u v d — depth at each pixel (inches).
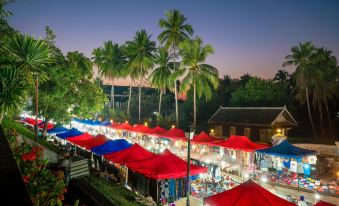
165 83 2063.2
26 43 421.7
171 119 2149.4
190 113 2193.7
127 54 2331.4
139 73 2255.2
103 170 802.8
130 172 658.8
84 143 871.1
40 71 468.1
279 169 824.9
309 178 731.4
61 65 987.9
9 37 462.9
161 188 565.0
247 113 1680.6
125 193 538.9
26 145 386.3
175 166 555.5
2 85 379.9
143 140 1397.6
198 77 1654.8
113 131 1688.0
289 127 1592.0
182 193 597.3
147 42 2251.5
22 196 73.6
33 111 1048.2
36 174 315.3
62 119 1069.1
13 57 418.3
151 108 2470.5
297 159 753.0
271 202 351.9
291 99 1945.1
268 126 1501.0
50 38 964.6
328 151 1081.4
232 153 919.0
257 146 826.2
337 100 1946.4
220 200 376.5
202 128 2058.3
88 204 491.8
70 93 1072.2
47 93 949.8
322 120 1952.5
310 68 1825.8
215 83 1660.9
